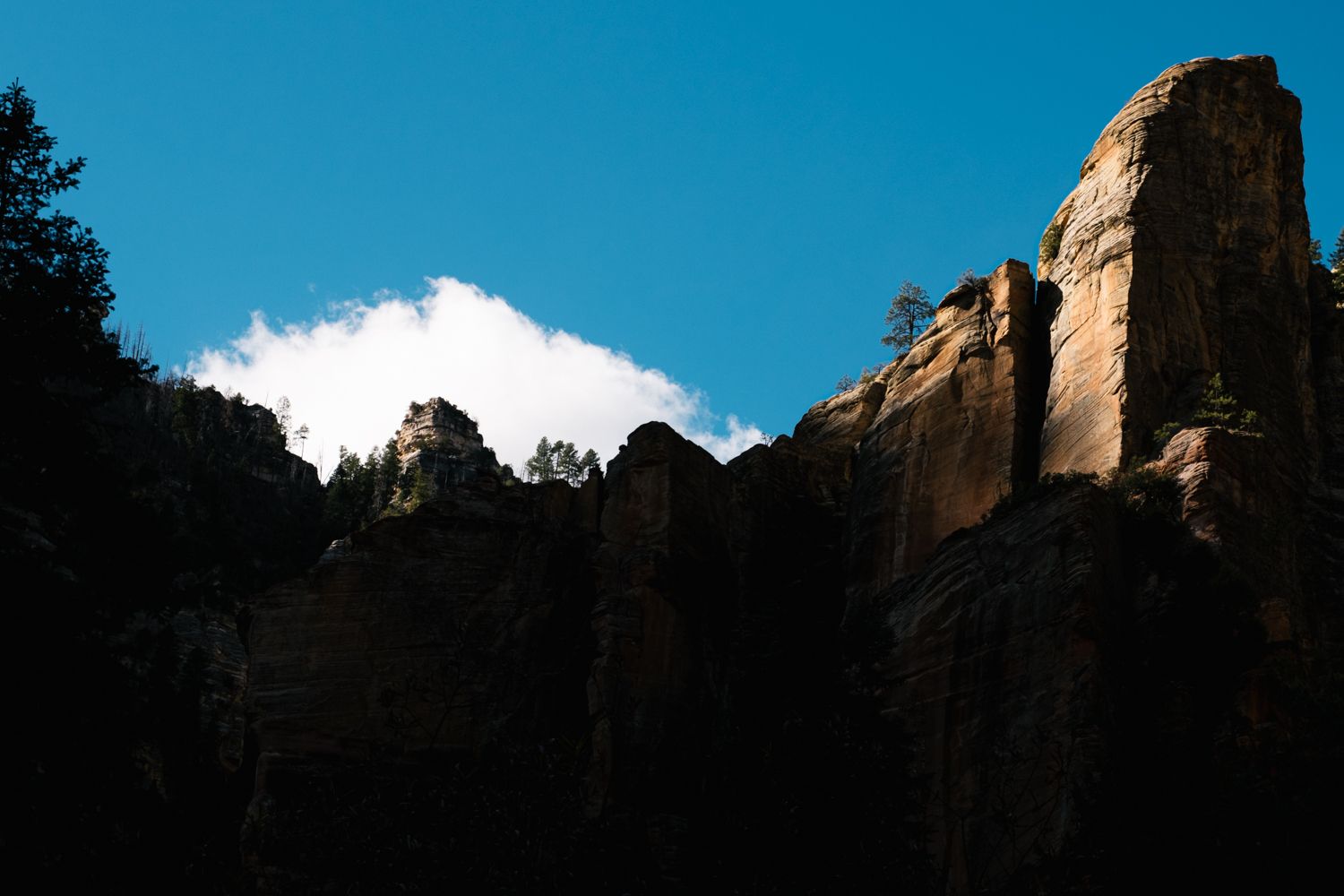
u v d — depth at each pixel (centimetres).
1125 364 5597
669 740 5750
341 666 6197
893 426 6544
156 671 6031
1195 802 3047
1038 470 5956
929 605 4938
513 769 2600
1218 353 5803
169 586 3519
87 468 3372
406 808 2453
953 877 4153
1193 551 4731
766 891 2736
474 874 2361
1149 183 6216
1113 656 4412
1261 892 2725
